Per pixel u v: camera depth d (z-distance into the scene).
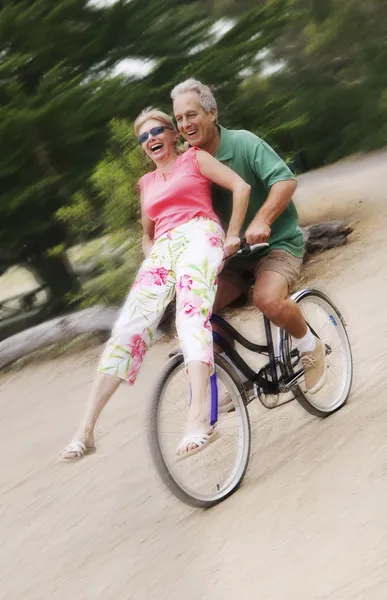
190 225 4.20
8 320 14.22
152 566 3.79
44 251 13.34
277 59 16.66
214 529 3.93
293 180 4.35
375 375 5.36
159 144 4.27
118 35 12.77
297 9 16.28
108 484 5.04
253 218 4.56
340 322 5.12
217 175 4.21
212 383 4.11
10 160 12.16
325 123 20.23
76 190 12.33
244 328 7.52
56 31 12.34
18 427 7.23
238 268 4.59
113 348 4.09
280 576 3.28
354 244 9.84
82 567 4.03
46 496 5.19
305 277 9.06
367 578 3.02
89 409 4.04
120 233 10.13
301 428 4.84
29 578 4.12
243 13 13.80
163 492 4.59
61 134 12.14
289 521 3.72
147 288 4.16
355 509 3.59
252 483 4.31
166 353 7.88
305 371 4.71
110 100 12.30
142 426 5.94
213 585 3.43
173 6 13.28
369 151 20.34
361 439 4.32
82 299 12.52
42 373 8.89
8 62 12.01
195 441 3.88
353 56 20.52
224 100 13.70
